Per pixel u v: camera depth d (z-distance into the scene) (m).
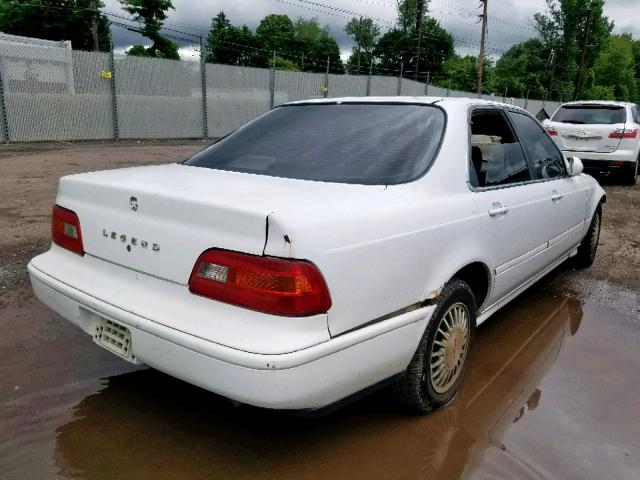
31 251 5.08
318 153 2.85
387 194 2.47
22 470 2.25
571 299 4.62
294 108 3.46
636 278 5.24
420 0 59.78
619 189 11.09
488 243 3.01
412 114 3.05
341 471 2.32
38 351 3.25
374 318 2.24
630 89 71.94
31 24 49.91
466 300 2.87
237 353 1.92
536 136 4.04
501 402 2.92
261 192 2.31
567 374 3.27
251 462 2.36
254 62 64.44
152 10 46.25
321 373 2.01
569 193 4.29
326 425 2.65
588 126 11.12
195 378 2.05
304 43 82.38
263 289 1.95
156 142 17.62
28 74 15.05
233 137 3.29
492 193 3.12
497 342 3.71
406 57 71.06
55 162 11.42
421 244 2.46
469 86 54.09
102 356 3.22
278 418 2.69
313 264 1.98
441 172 2.76
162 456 2.38
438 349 2.72
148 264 2.27
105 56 16.50
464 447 2.51
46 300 2.67
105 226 2.44
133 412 2.69
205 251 2.09
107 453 2.38
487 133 3.42
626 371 3.34
